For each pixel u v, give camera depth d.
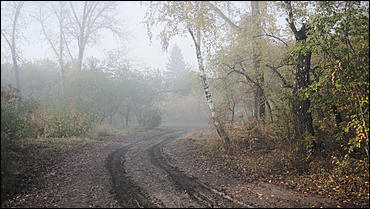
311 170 8.69
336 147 9.45
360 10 7.66
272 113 12.19
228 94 15.14
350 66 7.62
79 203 6.41
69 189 7.44
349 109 8.11
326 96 8.52
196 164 10.82
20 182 7.74
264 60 12.65
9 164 7.52
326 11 8.32
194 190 7.45
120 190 7.43
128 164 10.77
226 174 9.17
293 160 9.28
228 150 12.45
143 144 17.11
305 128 9.96
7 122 8.07
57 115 17.92
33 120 14.73
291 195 6.84
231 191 7.31
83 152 12.77
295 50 8.80
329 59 8.32
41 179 8.22
